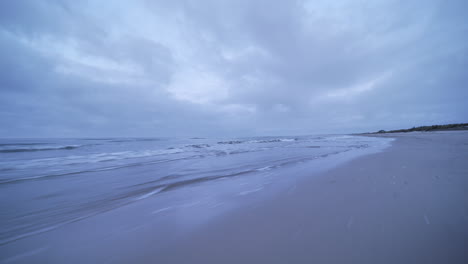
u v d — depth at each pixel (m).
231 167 6.11
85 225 2.36
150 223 2.29
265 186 3.59
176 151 11.79
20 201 3.30
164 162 7.43
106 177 5.00
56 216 2.67
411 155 6.13
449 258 1.26
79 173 5.50
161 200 3.19
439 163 4.55
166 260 1.54
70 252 1.78
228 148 13.63
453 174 3.44
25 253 1.80
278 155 8.71
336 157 7.10
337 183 3.36
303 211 2.23
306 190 3.08
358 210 2.12
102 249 1.79
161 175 5.18
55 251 1.81
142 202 3.13
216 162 7.23
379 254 1.35
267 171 5.19
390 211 2.03
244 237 1.77
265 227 1.92
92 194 3.65
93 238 2.02
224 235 1.84
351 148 10.85
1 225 2.40
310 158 7.27
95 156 9.53
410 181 3.12
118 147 15.62
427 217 1.83
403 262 1.26
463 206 2.04
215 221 2.16
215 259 1.50
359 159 6.02
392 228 1.67
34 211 2.86
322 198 2.63
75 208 2.97
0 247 1.91
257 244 1.64
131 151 11.98
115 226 2.28
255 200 2.79
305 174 4.39
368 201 2.37
